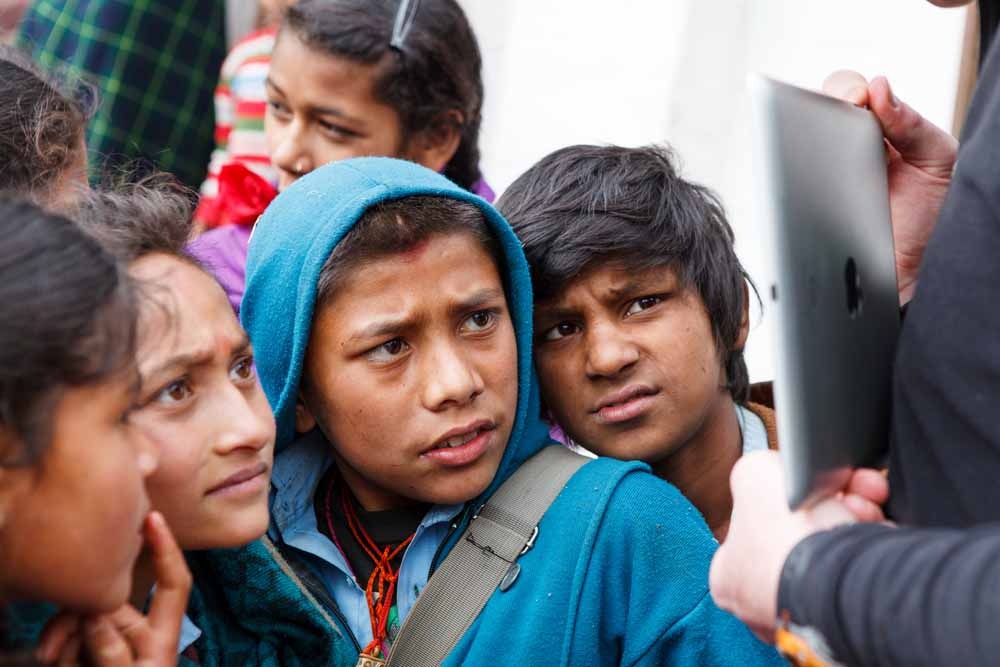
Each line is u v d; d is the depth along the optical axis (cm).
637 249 160
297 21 246
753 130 101
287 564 149
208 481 124
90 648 105
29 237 89
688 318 164
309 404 156
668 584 144
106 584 95
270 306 155
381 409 146
